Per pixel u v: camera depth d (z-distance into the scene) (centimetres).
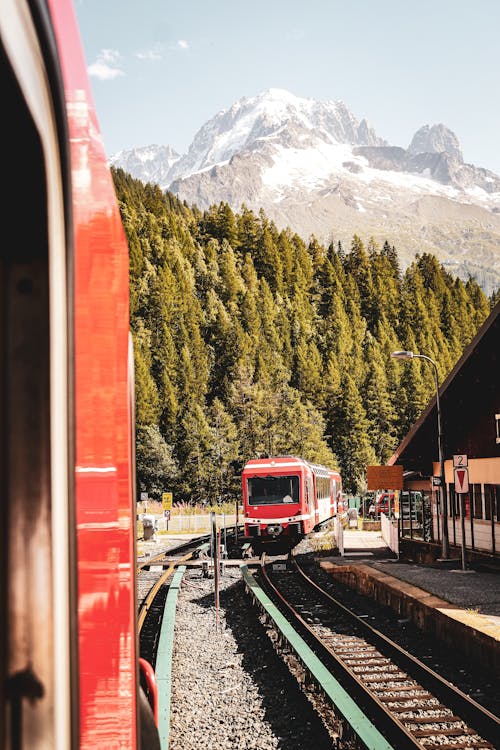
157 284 13700
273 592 2036
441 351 16712
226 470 10188
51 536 158
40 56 157
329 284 18475
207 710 934
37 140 157
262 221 19338
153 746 256
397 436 13075
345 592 2175
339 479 5666
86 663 183
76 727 174
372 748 687
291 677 1069
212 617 1650
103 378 187
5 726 152
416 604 1559
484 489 2541
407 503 3903
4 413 158
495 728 807
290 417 10625
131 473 222
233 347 13562
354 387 11962
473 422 2578
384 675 1104
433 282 19912
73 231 177
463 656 1236
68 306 174
